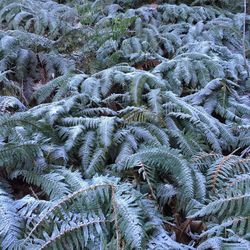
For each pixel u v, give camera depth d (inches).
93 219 65.2
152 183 78.0
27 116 81.8
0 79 100.3
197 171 78.3
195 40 135.8
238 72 121.4
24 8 141.9
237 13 159.3
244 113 105.0
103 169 81.0
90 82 103.3
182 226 72.3
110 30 127.3
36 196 72.3
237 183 74.3
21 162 76.0
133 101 96.9
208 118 94.8
